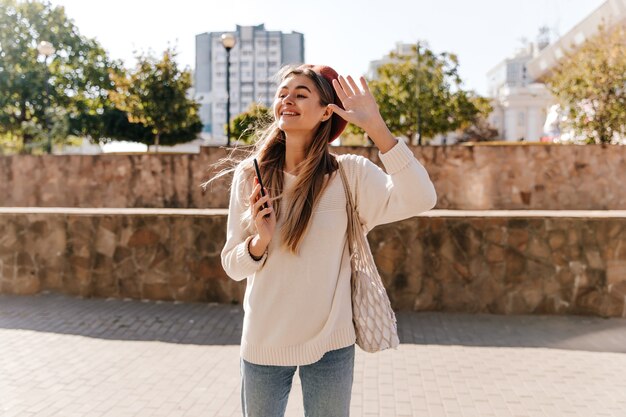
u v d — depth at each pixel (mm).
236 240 1881
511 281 5867
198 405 3545
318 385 1834
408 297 5984
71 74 28672
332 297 1821
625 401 3604
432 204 1795
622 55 15219
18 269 6582
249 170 1931
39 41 26406
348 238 1901
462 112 24578
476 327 5375
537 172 11656
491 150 11688
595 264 5785
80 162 12719
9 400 3598
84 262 6469
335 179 1882
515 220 5867
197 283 6273
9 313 5754
